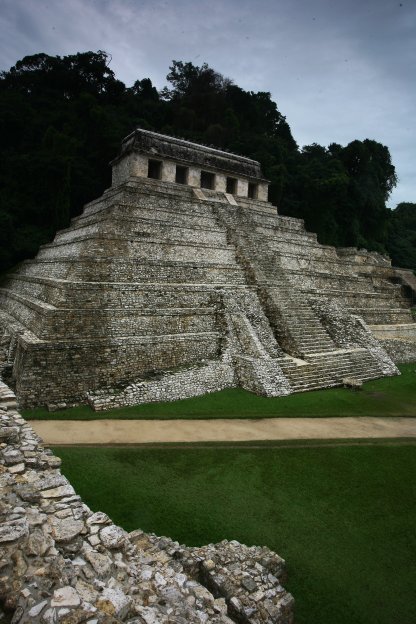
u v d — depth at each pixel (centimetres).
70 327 1584
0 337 1959
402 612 680
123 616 445
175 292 1912
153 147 2986
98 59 5500
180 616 471
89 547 546
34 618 416
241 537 828
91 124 4162
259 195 3525
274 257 2633
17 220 3578
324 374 1939
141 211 2445
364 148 5669
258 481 1035
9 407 935
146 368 1698
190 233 2470
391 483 1049
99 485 973
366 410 1605
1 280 3127
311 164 5419
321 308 2427
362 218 5616
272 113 6481
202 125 5609
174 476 1040
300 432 1352
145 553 594
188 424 1387
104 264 1881
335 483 1040
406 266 6125
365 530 866
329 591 713
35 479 666
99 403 1456
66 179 3569
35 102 4747
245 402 1627
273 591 653
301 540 828
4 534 519
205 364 1803
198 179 3186
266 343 1983
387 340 2517
